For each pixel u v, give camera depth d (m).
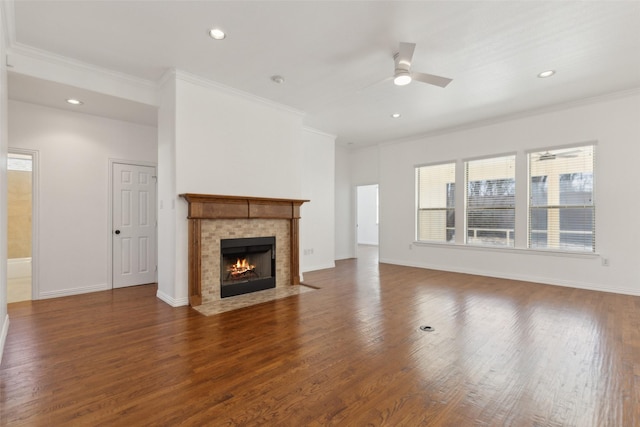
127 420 1.73
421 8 2.63
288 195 5.02
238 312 3.61
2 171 2.57
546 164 5.10
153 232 5.16
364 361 2.42
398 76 3.15
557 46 3.22
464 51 3.32
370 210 12.09
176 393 1.99
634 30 2.92
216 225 4.14
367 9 2.64
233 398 1.94
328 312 3.62
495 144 5.62
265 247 4.75
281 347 2.67
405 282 5.20
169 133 3.88
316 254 6.49
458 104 4.89
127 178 4.89
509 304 3.92
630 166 4.34
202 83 3.96
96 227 4.60
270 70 3.76
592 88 4.28
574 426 1.69
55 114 4.25
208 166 4.05
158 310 3.67
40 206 4.14
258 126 4.62
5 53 2.77
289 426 1.68
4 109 2.70
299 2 2.55
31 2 2.51
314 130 6.38
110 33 2.98
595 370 2.28
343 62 3.58
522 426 1.69
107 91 3.77
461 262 6.07
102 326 3.15
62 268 4.31
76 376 2.19
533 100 4.71
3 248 2.69
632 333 2.96
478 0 2.53
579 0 2.53
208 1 2.53
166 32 2.97
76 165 4.42
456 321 3.31
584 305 3.86
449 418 1.76
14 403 1.88
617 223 4.45
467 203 6.05
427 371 2.27
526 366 2.34
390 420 1.74
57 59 3.38
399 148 7.09
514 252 5.39
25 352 2.56
